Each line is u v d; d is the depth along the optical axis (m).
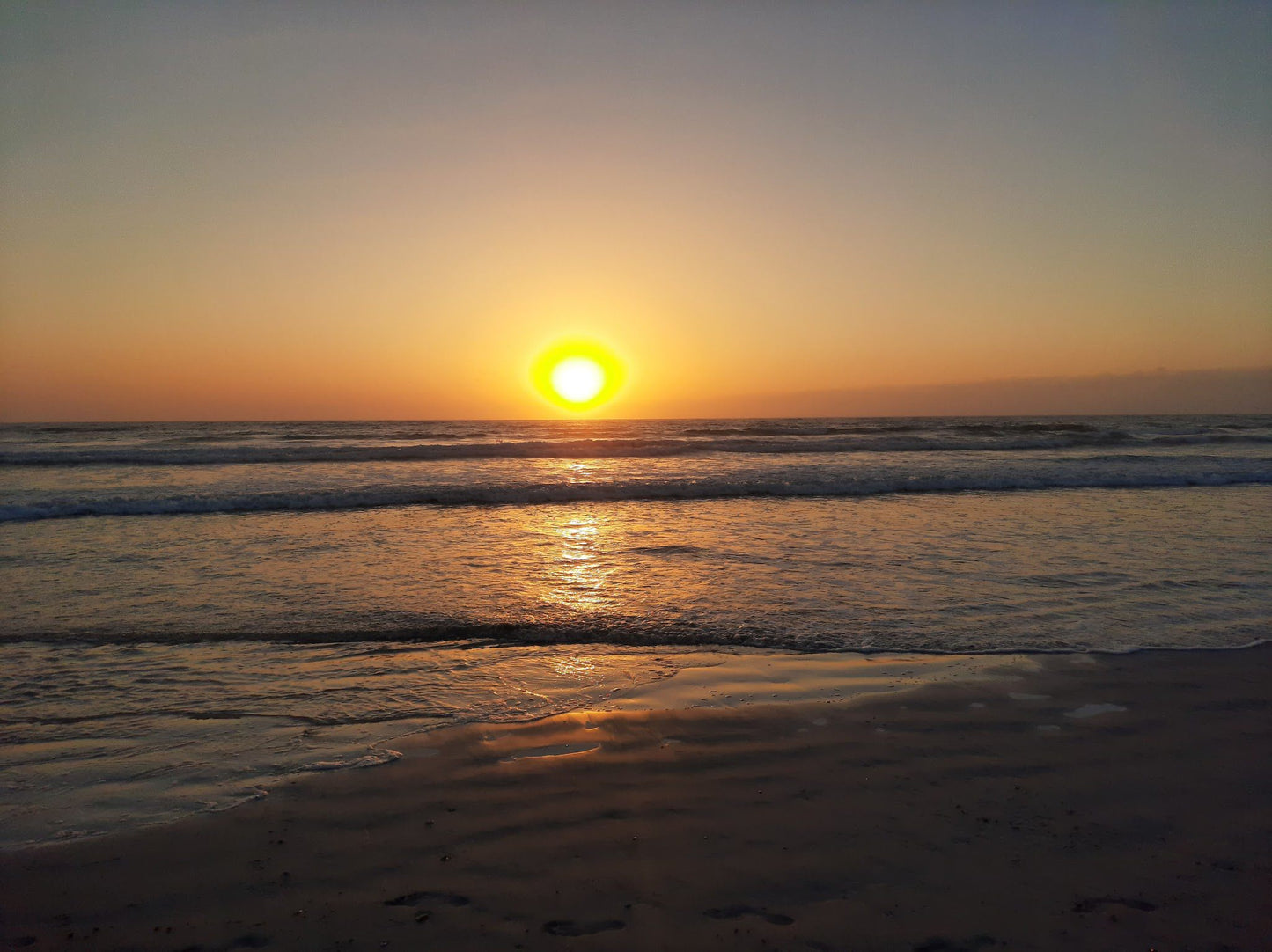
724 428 47.53
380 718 4.68
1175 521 11.81
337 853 3.26
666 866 3.15
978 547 9.75
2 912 2.88
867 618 6.67
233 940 2.72
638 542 10.27
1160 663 5.57
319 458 24.30
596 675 5.39
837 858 3.20
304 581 8.15
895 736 4.39
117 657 5.78
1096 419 90.75
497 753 4.21
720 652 5.86
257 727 4.56
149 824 3.50
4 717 4.68
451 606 7.10
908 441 29.91
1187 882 3.04
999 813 3.55
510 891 2.99
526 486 15.45
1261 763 4.05
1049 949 2.65
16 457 22.88
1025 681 5.23
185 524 12.14
